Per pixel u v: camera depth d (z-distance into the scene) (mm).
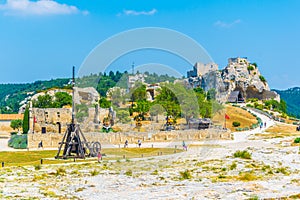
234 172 50938
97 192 39844
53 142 105875
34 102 166625
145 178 45656
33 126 121625
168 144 54156
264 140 102375
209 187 41562
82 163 63656
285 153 72125
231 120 158000
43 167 60000
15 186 43344
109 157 50844
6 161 74438
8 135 150875
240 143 94250
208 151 59938
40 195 38750
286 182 44281
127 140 55625
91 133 68312
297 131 131375
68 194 39312
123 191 40031
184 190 40156
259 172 51469
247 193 38562
